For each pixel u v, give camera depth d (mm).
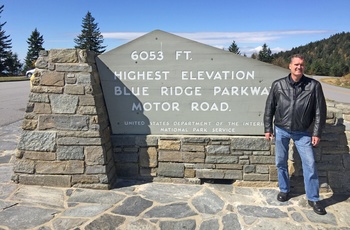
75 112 3670
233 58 3809
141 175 4074
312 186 3230
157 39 3855
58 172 3766
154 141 3990
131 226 2934
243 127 3930
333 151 3699
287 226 2961
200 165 3959
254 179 3908
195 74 3881
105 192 3684
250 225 2975
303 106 3125
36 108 3707
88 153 3707
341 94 20453
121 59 3922
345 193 3701
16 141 6211
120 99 4004
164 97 3961
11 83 24969
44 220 3008
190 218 3096
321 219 3100
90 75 3650
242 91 3859
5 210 3184
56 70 3656
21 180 3822
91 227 2900
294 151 3770
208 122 3959
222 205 3391
